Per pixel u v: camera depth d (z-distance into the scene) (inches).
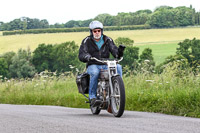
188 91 461.7
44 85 860.0
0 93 872.3
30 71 5413.4
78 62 5270.7
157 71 688.4
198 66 616.4
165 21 7495.1
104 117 361.4
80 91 434.6
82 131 251.0
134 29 6968.5
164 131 248.8
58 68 5339.6
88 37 414.6
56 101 693.9
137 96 526.3
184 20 7416.3
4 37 6501.0
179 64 631.2
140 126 276.5
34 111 465.7
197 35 6038.4
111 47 411.8
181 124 287.6
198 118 358.3
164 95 486.3
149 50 4842.5
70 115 391.9
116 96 370.3
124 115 391.2
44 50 5457.7
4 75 5477.4
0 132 261.1
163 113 432.1
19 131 262.7
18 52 5684.1
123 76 719.1
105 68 407.2
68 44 5408.5
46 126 281.6
